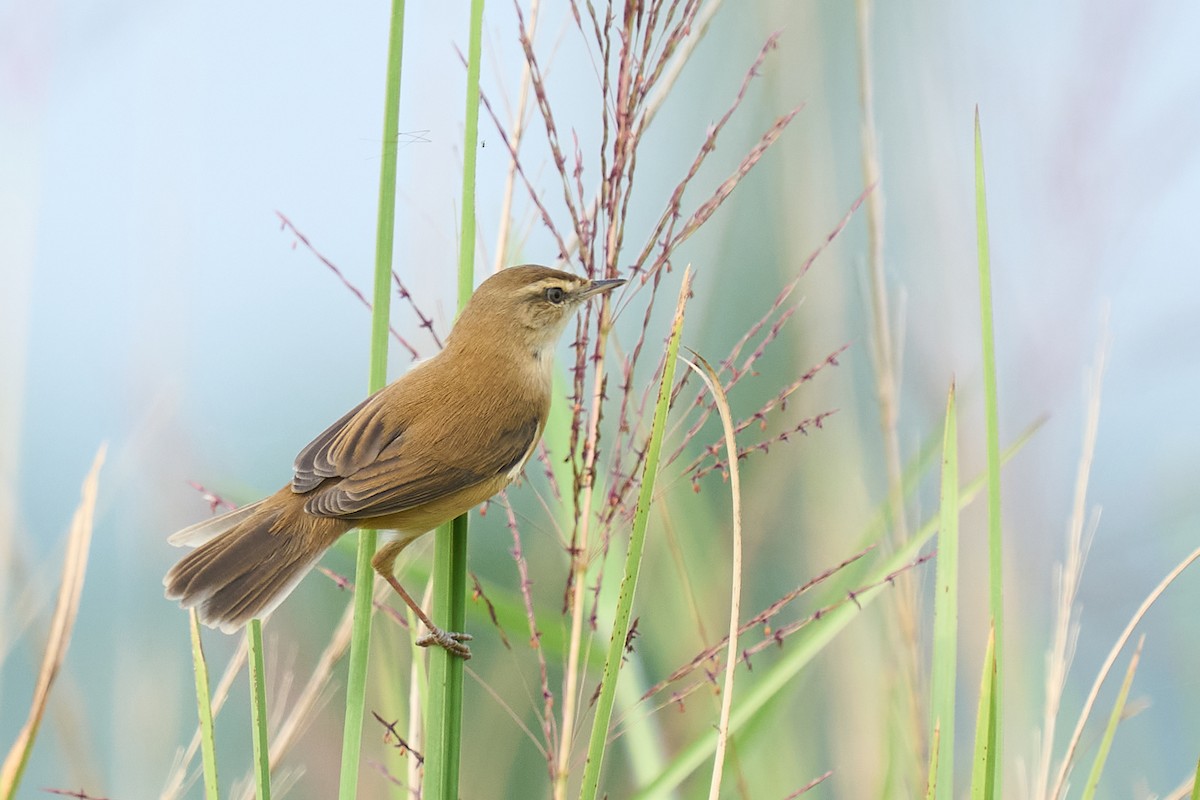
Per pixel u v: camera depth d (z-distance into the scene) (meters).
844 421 10.87
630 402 8.09
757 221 11.55
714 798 5.95
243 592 7.71
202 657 6.35
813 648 7.97
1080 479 7.28
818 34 11.55
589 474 6.77
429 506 7.95
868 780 9.64
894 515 8.81
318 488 8.02
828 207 11.22
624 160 6.85
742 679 9.85
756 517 10.52
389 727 6.75
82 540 6.32
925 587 9.41
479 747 9.89
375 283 7.08
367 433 8.06
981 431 10.59
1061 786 6.66
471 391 8.27
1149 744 9.84
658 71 6.81
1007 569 10.04
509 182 7.99
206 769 6.24
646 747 8.64
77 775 8.66
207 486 10.07
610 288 6.85
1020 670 9.52
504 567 10.91
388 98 6.83
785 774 9.45
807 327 10.97
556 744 6.79
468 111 7.20
